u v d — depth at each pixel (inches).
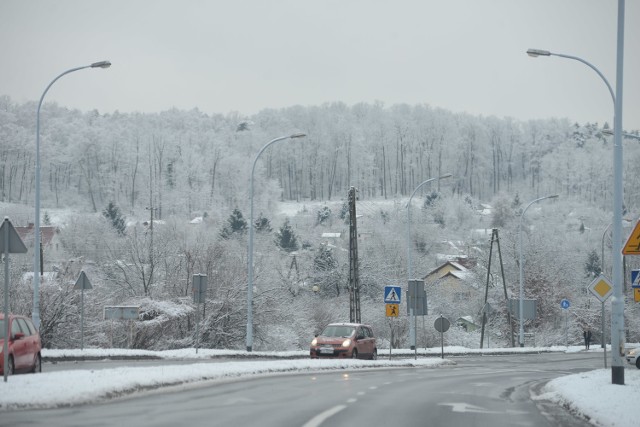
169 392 1090.1
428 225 6948.8
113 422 740.7
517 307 4069.9
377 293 4992.6
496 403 1117.1
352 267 3302.2
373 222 6737.2
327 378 1549.0
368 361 2111.2
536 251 5128.0
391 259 5364.2
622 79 1286.9
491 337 5017.2
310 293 4714.6
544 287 4987.7
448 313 5137.8
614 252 1278.3
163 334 3115.2
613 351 1280.8
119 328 2933.1
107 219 7416.3
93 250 6259.8
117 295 3312.0
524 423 876.6
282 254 5654.5
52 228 7170.3
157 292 3225.9
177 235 4586.6
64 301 2610.7
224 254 3435.0
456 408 1008.9
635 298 2078.0
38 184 1995.6
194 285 2217.0
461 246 7618.1
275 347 3395.7
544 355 3516.2
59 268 2906.0
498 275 5196.9
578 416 976.9
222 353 2412.6
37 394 866.1
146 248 3373.5
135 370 1228.5
